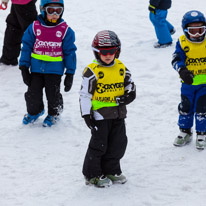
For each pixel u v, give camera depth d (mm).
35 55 17891
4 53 25516
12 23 24781
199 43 14984
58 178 14070
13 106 20766
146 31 34156
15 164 15266
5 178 14172
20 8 23609
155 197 12500
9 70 25047
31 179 14094
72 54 17922
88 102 12492
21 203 12500
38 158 15766
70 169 14742
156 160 15039
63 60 18172
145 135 17422
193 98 15562
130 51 28484
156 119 18875
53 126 18484
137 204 12172
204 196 12383
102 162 13352
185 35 15023
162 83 22891
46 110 20234
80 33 34281
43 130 18156
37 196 12938
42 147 16703
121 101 12617
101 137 12766
